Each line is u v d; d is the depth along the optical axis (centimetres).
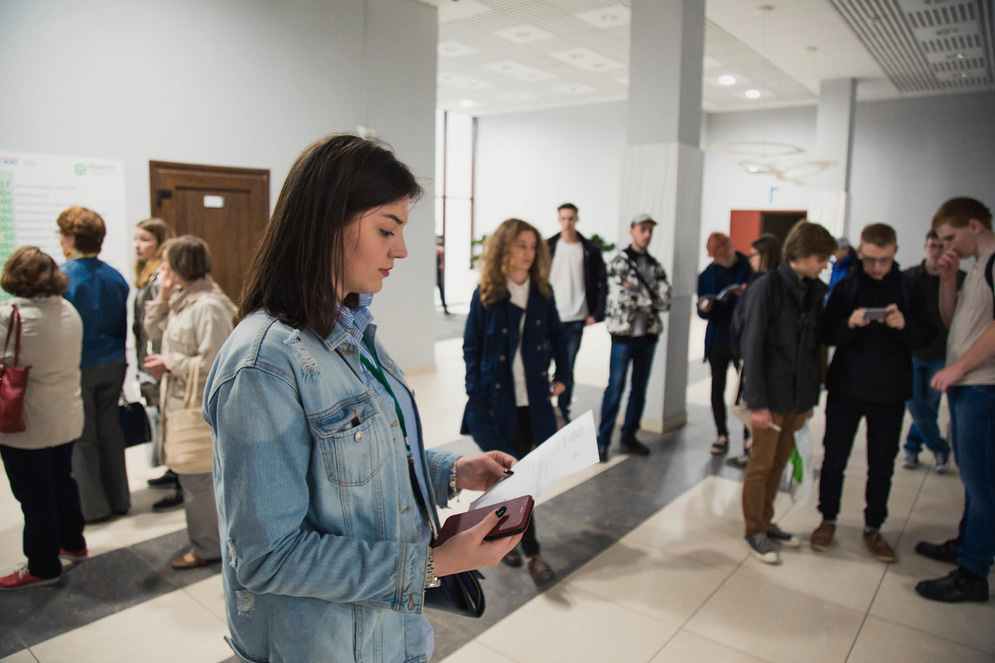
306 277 90
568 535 327
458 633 244
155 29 439
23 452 260
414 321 669
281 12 513
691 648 237
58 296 265
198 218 475
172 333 280
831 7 660
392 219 94
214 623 247
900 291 291
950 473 421
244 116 496
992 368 251
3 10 371
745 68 930
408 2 613
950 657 233
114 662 224
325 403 89
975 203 258
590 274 496
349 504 92
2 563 290
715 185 1301
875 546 308
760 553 303
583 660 229
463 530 104
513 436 289
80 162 410
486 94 1198
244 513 83
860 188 1135
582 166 1312
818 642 241
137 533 318
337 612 94
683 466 429
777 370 290
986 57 830
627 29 763
